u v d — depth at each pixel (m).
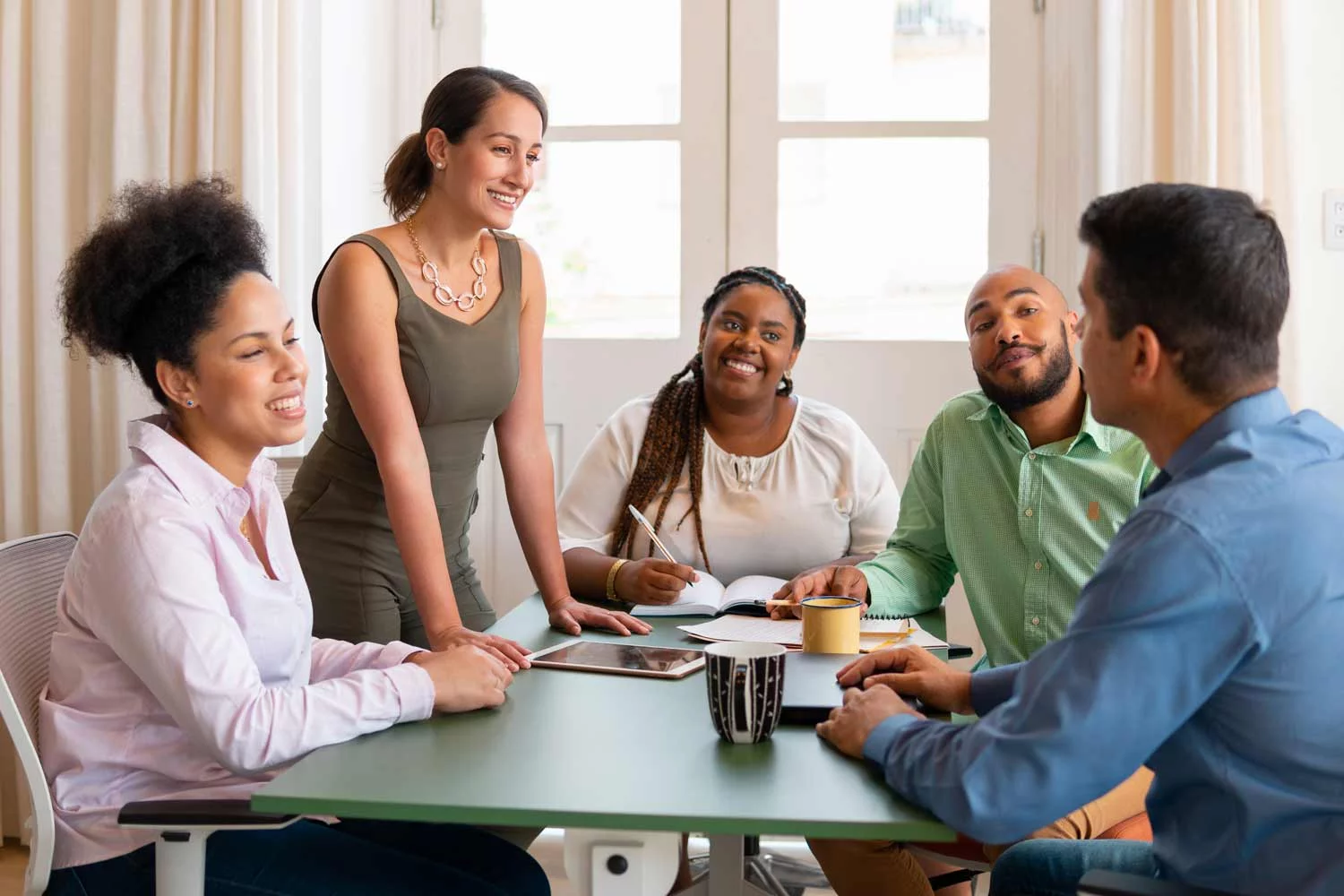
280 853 1.41
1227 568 1.10
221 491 1.45
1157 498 1.15
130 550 1.36
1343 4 2.85
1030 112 3.06
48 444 2.96
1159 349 1.20
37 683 1.54
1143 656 1.10
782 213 3.16
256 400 1.45
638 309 3.21
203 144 2.89
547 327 3.25
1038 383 1.94
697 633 1.85
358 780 1.22
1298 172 2.79
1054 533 1.98
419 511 1.84
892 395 3.15
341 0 3.11
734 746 1.33
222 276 1.44
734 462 2.29
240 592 1.45
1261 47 2.78
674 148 3.17
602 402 3.22
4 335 2.96
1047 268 3.07
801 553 2.30
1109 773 1.11
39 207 2.93
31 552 1.64
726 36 3.14
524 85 1.92
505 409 2.10
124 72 2.89
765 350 2.22
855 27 3.11
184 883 1.24
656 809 1.14
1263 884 1.15
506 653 1.67
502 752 1.32
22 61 2.95
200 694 1.33
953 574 2.22
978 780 1.12
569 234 3.22
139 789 1.42
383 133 3.20
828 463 2.30
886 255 3.14
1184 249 1.17
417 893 1.42
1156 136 2.81
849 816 1.13
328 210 3.09
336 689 1.38
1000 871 1.46
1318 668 1.11
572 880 1.27
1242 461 1.15
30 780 1.37
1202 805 1.19
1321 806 1.12
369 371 1.87
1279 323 1.19
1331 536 1.12
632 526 2.29
